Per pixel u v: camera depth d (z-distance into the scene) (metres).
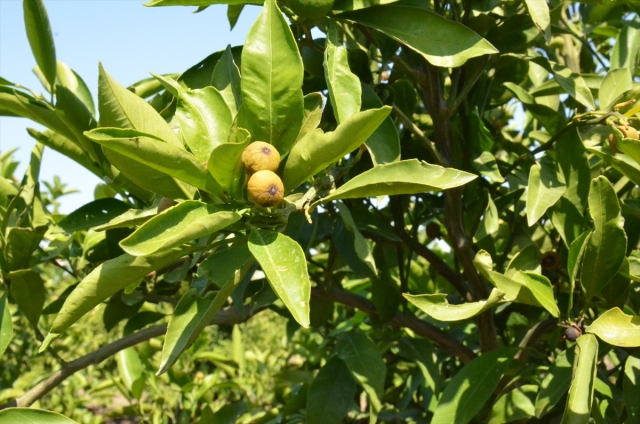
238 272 1.32
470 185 2.18
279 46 1.32
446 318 1.49
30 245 1.93
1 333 1.79
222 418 2.57
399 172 1.29
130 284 1.47
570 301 1.64
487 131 1.95
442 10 2.00
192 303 1.41
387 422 2.86
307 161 1.28
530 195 1.75
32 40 1.73
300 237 2.05
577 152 1.87
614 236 1.57
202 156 1.37
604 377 1.93
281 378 3.13
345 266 2.46
